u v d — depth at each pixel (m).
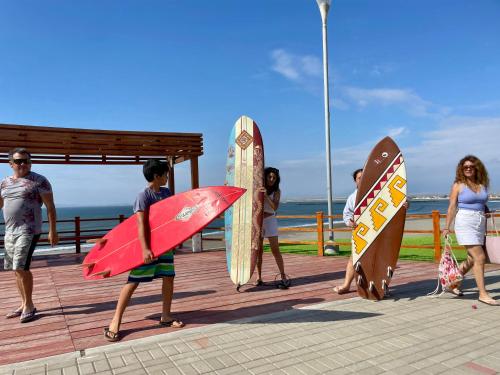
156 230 3.38
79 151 8.42
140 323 3.79
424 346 2.99
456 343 3.04
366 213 4.54
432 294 4.67
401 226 4.53
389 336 3.23
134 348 3.09
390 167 4.63
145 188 3.50
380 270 4.46
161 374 2.60
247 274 5.05
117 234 3.65
